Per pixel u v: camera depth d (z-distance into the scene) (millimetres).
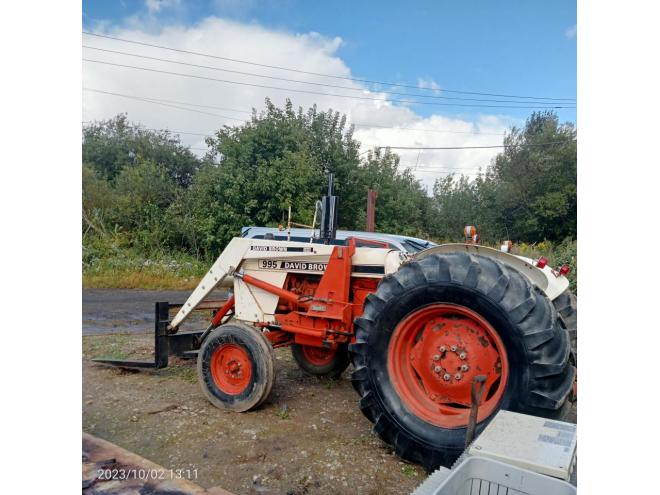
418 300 3082
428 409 3117
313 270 4258
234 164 15883
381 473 3041
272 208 15555
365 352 3229
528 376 2758
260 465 3135
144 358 5863
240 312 4527
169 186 20734
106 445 2852
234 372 4125
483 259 3033
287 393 4590
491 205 24000
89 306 10031
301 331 4168
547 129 24016
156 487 2375
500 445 2086
